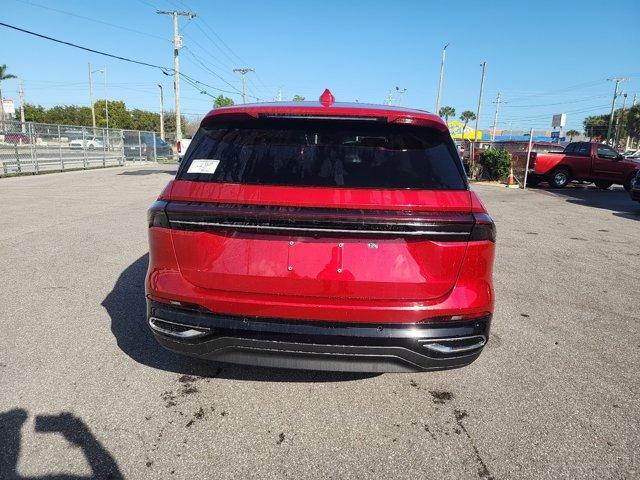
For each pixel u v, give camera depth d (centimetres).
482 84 4594
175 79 3359
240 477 242
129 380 331
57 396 309
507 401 319
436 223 250
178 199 265
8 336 397
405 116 278
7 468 243
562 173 1984
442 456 262
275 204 253
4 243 730
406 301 258
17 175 2017
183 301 266
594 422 297
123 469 246
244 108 287
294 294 257
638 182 1281
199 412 296
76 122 8088
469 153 2523
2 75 6356
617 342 422
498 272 647
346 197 252
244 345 262
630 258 745
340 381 338
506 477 247
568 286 589
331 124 282
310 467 251
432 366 265
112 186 1639
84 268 603
